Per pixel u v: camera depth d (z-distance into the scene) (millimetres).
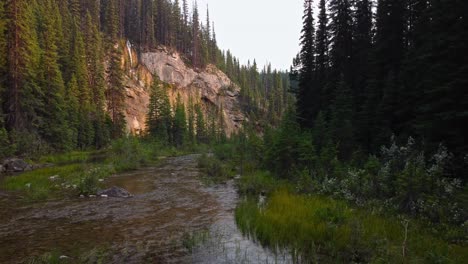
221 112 106625
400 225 9898
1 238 10039
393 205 11664
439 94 13227
